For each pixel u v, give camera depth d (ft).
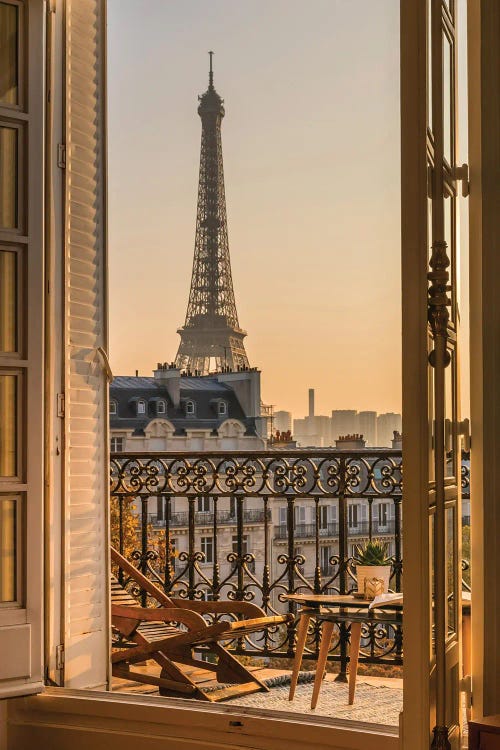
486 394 10.54
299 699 14.19
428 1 9.74
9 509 11.25
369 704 13.82
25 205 11.62
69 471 12.32
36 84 11.80
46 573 11.86
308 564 72.90
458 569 10.64
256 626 14.12
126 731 11.19
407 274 9.32
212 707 10.98
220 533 76.48
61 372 12.33
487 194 10.62
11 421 11.37
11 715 11.77
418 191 9.26
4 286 11.47
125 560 15.78
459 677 10.57
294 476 16.85
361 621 13.14
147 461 18.30
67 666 11.96
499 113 10.63
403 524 9.20
